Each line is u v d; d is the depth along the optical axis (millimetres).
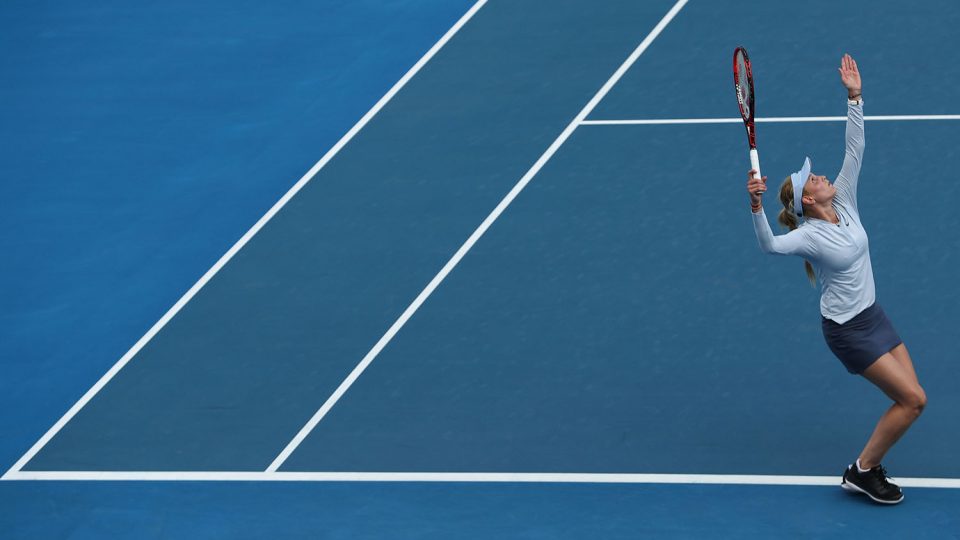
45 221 55469
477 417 41062
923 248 47750
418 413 41500
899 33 64812
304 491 38125
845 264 34156
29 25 74500
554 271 48781
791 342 43500
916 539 34000
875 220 49719
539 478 37906
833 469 37250
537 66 65375
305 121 62250
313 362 44688
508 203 53688
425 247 51156
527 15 71500
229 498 38031
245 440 40844
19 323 48438
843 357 35000
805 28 66438
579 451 39000
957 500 35500
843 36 65062
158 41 71812
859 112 34938
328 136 60688
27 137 62562
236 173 58156
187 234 53719
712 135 57188
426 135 59844
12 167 60000
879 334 34531
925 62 61625
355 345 45469
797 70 62125
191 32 72625
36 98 66250
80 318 48531
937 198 50812
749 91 34188
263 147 60188
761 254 48656
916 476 36625
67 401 43656
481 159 57281
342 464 39281
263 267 50844
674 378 42125
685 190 53312
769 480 37000
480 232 51812
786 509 35656
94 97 66062
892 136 55438
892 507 35375
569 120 59906
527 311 46531
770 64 63031
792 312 45094
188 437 41219
